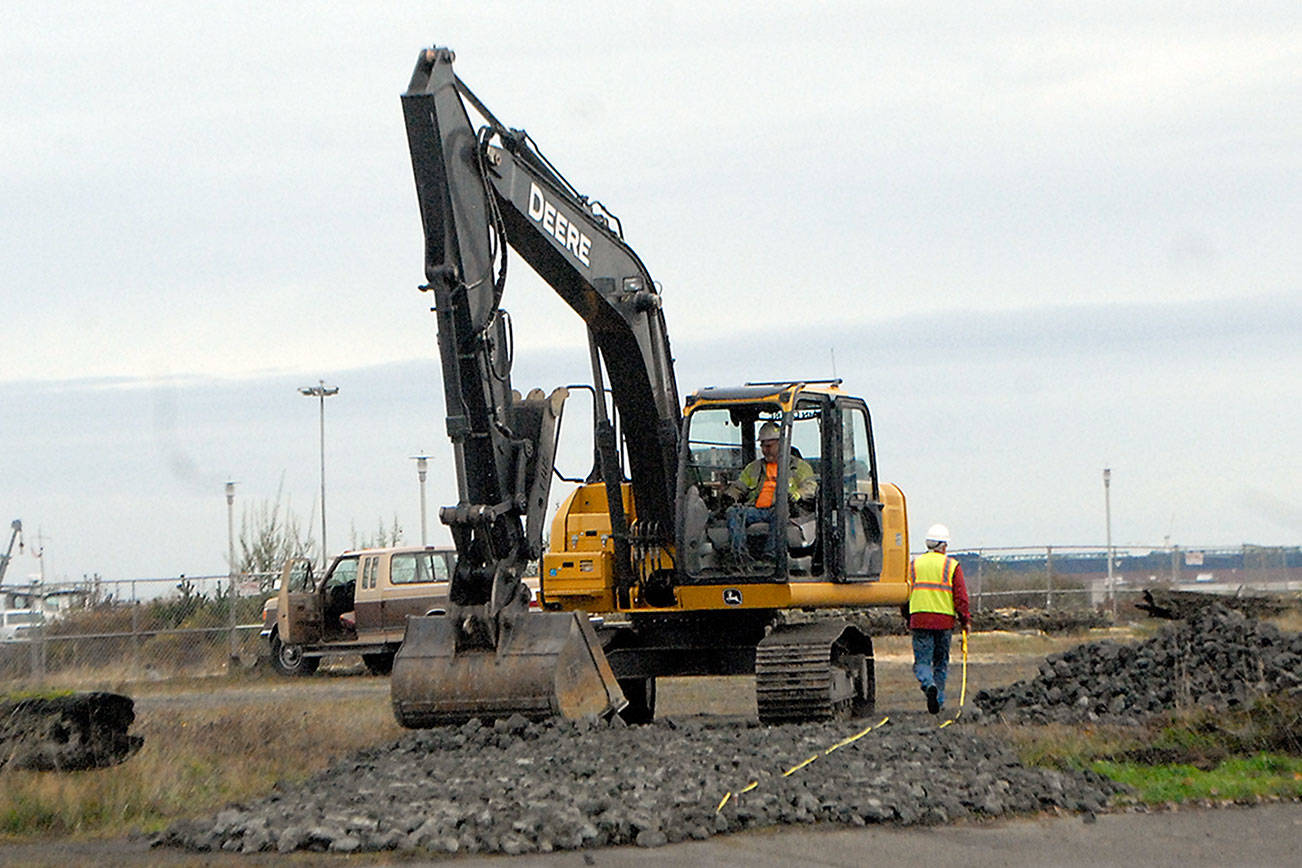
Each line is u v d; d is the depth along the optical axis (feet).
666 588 75.41
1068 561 178.50
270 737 63.21
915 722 67.56
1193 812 44.88
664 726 66.18
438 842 41.04
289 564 126.31
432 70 57.77
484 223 60.70
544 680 60.39
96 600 137.08
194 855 41.98
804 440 75.82
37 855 42.47
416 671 61.67
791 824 43.70
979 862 38.60
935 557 75.87
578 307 68.90
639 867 38.68
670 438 74.38
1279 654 63.36
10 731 53.36
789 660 69.46
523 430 65.05
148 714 78.13
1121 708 64.28
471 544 61.72
